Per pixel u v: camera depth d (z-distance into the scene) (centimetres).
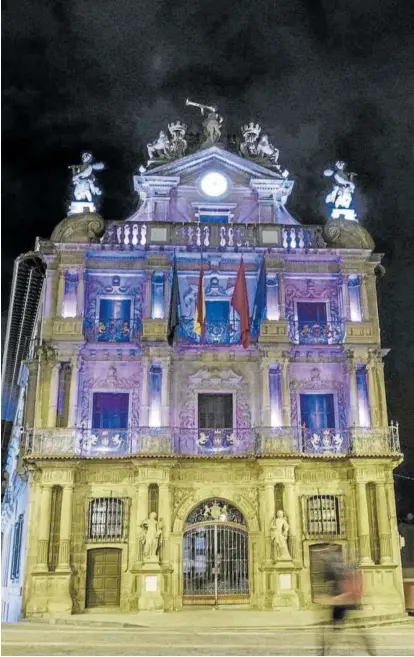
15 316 4000
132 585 2928
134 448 3084
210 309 3375
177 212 3525
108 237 3375
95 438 3103
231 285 3400
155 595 2856
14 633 2145
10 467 4309
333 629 1335
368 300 3388
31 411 3328
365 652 1653
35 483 3030
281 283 3338
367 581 2953
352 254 3403
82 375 3219
